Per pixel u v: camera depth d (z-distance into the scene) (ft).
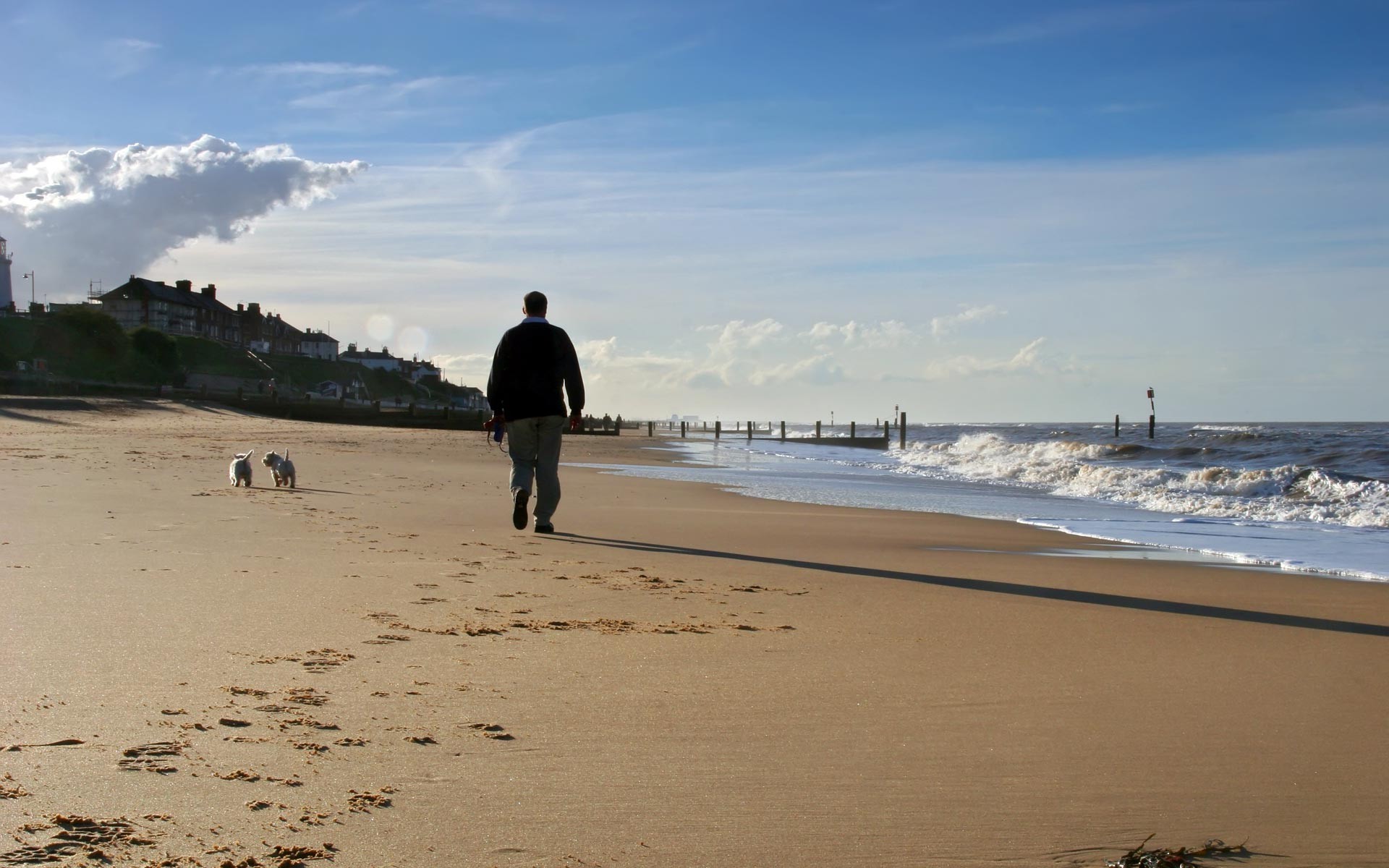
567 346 31.01
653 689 13.08
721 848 8.15
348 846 7.91
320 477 51.93
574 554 26.45
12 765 9.29
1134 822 8.90
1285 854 8.30
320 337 485.56
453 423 228.43
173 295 351.67
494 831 8.31
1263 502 46.37
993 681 13.96
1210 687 13.83
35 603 16.94
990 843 8.41
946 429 374.43
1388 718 12.35
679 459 105.81
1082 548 32.30
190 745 10.06
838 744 10.96
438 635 15.83
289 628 15.81
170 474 48.16
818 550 29.94
